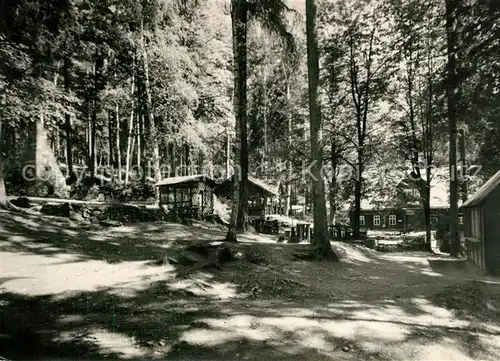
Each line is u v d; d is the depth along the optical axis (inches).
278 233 1021.2
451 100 523.8
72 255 411.5
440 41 805.2
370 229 1846.7
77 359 200.5
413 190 1191.6
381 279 475.5
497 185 592.1
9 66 597.3
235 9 636.7
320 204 595.2
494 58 446.3
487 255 585.3
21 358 196.4
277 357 220.2
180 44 1255.5
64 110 794.2
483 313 344.8
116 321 255.0
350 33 1039.0
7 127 901.2
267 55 738.2
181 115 1189.1
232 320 270.7
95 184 1213.1
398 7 845.2
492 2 415.2
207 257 443.8
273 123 1273.4
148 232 636.7
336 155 1054.4
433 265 670.5
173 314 275.0
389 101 1113.4
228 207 1524.4
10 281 309.3
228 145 1576.0
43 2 561.0
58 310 266.2
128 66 1226.6
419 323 299.6
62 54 815.7
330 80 1099.3
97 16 935.7
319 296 362.9
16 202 650.8
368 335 263.4
